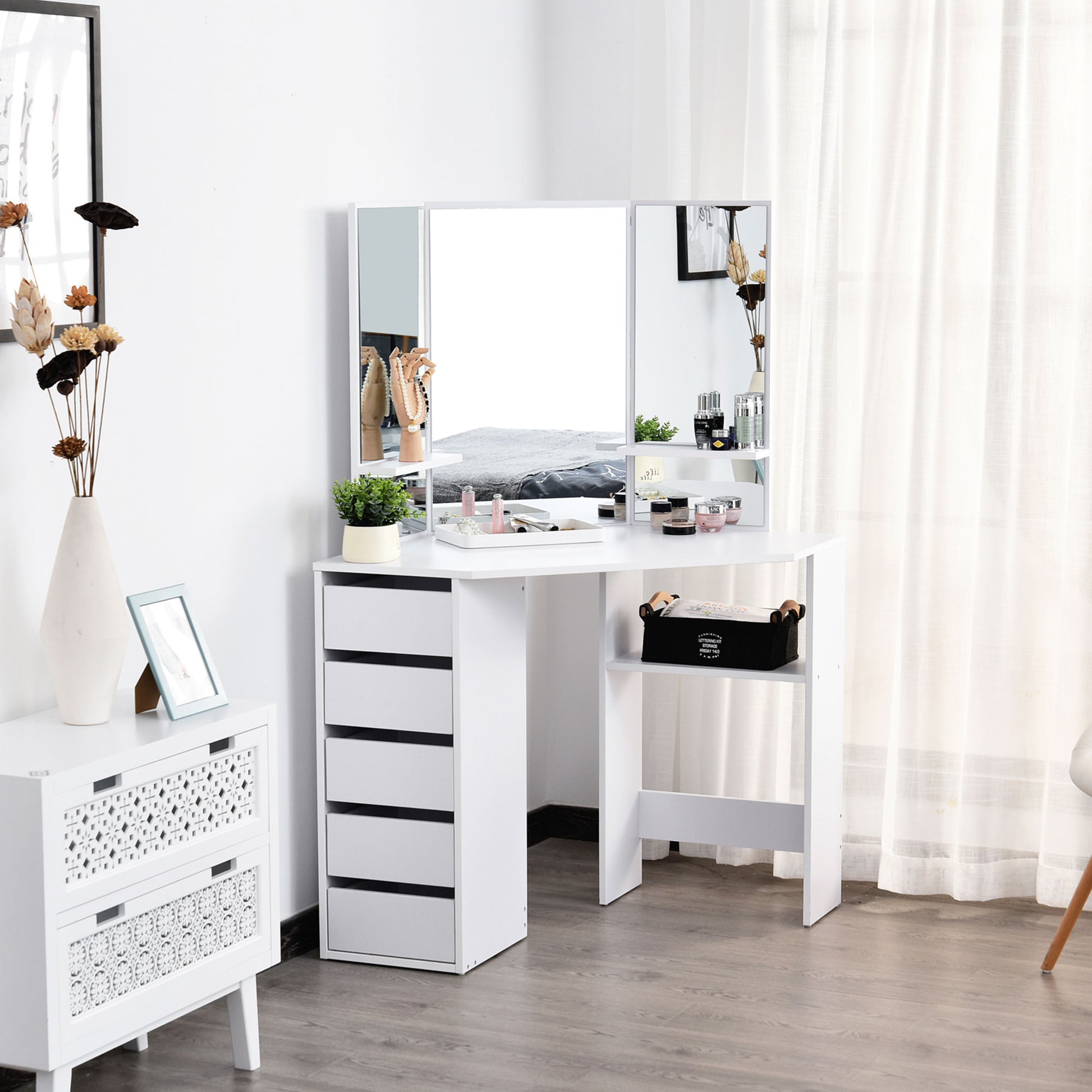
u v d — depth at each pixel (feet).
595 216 10.86
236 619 9.25
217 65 8.86
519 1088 7.84
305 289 9.73
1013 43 10.30
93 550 7.42
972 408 10.85
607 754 10.61
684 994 9.06
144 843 7.27
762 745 11.54
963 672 10.93
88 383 8.04
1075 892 10.02
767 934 10.12
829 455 11.02
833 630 10.42
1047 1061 8.14
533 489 10.96
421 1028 8.59
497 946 9.72
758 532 10.82
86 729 7.45
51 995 6.73
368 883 10.03
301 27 9.55
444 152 11.11
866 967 9.51
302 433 9.77
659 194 11.69
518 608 9.76
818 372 10.98
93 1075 8.03
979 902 10.83
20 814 6.67
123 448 8.33
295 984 9.26
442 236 10.46
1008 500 10.61
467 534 10.19
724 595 11.53
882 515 11.05
